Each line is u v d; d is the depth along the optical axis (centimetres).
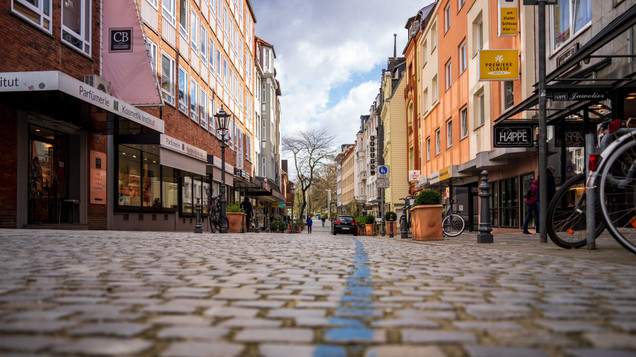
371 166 5634
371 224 3036
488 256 629
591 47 855
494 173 1994
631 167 504
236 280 379
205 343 188
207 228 2836
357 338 200
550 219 645
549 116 1291
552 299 299
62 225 1334
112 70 1548
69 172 1461
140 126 1570
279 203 6338
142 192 1898
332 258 598
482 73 1524
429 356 174
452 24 2350
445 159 2516
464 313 255
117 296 298
